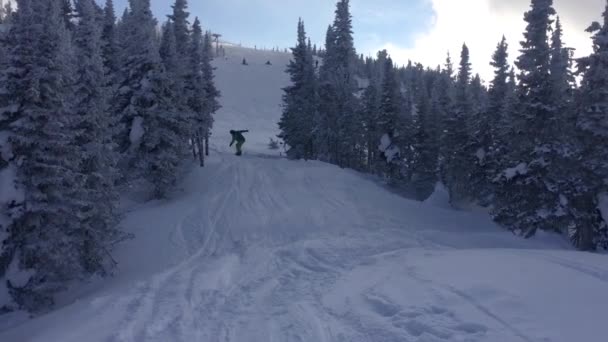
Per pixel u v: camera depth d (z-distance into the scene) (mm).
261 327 9352
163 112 31938
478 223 30172
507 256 12977
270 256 18094
